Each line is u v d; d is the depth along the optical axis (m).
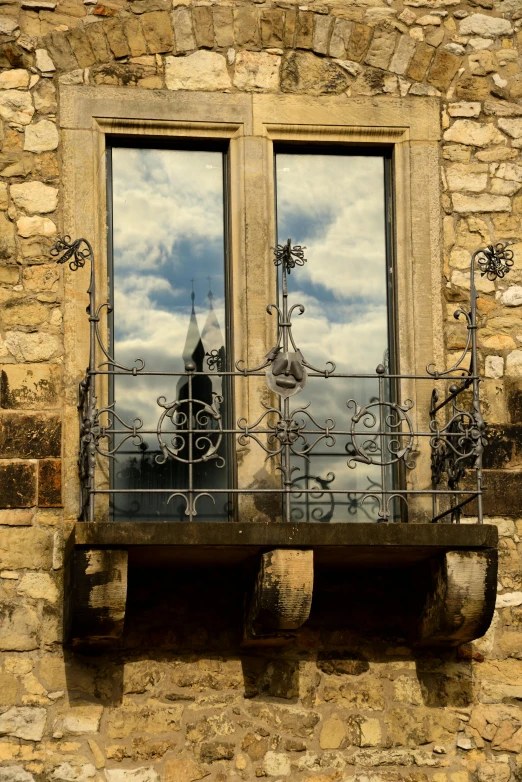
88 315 10.28
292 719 9.84
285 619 9.49
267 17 10.82
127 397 10.37
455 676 10.05
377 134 10.82
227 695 9.84
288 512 9.65
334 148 10.92
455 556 9.61
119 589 9.34
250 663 9.92
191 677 9.84
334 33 10.88
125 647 9.83
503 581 10.22
